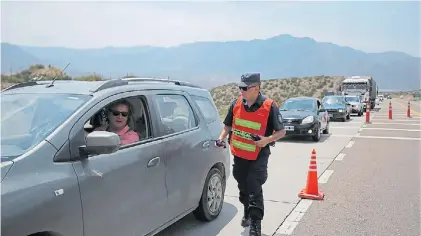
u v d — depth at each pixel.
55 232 2.82
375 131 17.55
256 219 4.62
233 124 4.85
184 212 4.64
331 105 24.25
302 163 9.73
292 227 5.16
